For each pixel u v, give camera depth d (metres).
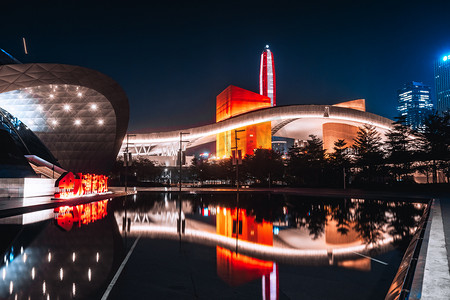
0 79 43.00
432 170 52.47
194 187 71.12
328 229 13.57
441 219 12.59
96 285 6.35
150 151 140.25
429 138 49.50
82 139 58.03
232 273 7.17
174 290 6.06
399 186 48.62
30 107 51.72
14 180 33.44
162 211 21.33
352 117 103.62
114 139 59.03
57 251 9.37
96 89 49.88
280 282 6.53
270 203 28.45
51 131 56.22
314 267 7.66
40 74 44.44
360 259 8.45
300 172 74.31
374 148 63.81
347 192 45.00
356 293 5.92
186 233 12.59
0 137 42.34
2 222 15.71
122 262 8.12
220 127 110.25
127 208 23.44
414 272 5.38
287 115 101.75
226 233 12.61
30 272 7.23
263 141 121.88
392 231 13.00
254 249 9.69
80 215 18.83
